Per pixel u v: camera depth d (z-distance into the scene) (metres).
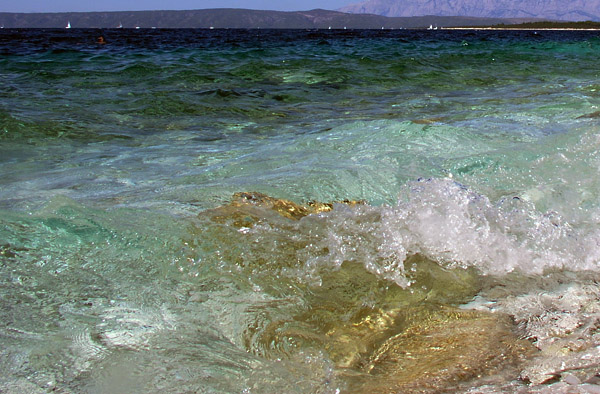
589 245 2.70
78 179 3.86
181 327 1.96
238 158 4.37
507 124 5.25
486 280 2.44
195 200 3.22
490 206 2.87
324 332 2.01
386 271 2.45
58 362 1.70
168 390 1.59
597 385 1.57
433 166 3.74
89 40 28.38
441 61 14.13
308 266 2.45
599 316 2.10
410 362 1.81
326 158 4.09
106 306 2.05
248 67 11.74
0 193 3.44
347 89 9.27
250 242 2.60
